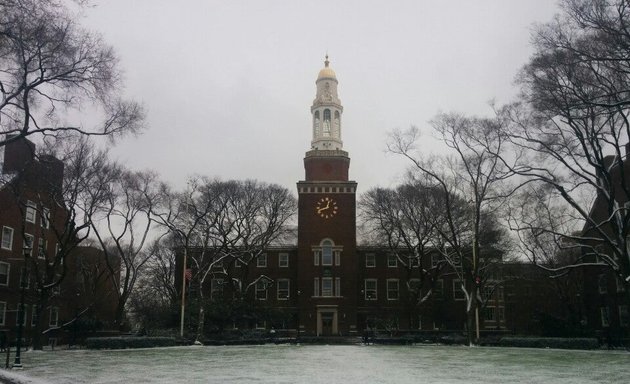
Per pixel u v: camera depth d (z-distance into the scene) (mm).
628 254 40531
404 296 83125
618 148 39531
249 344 57438
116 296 76688
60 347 51562
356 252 81438
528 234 63250
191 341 52906
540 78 36125
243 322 64875
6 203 51812
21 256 55812
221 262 79875
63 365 25625
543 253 62188
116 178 50531
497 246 65625
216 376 19953
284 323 81875
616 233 41406
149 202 60281
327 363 27141
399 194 67875
